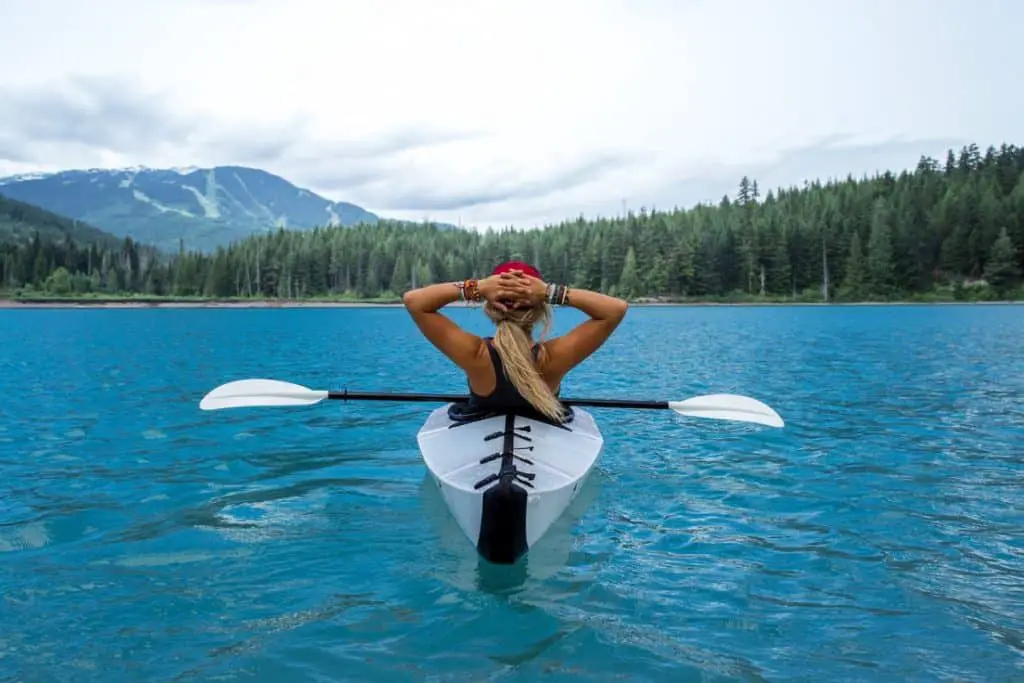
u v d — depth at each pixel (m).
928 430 8.09
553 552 4.29
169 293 160.38
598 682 2.85
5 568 3.99
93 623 3.33
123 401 10.32
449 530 4.66
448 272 151.00
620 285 124.75
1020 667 2.98
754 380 12.60
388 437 7.78
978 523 4.87
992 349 20.14
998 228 111.75
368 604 3.56
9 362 16.70
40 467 6.34
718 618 3.44
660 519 4.94
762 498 5.45
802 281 120.56
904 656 3.08
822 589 3.78
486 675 2.90
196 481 5.88
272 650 3.09
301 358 18.33
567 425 5.27
